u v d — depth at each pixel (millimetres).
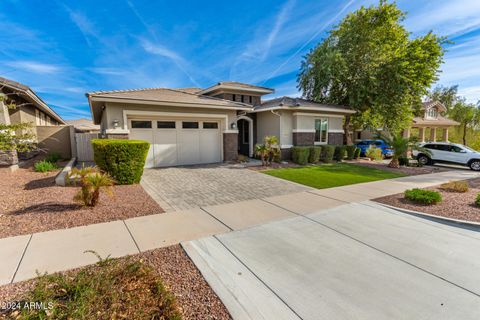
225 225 4895
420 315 2531
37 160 12234
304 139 15570
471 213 5699
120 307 2340
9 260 3348
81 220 4844
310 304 2666
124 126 10625
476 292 2924
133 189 7496
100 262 2916
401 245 4141
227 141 13477
